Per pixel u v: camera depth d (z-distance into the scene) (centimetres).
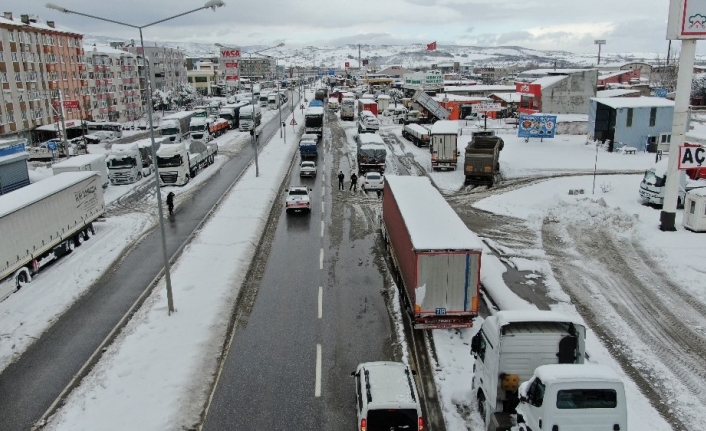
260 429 1327
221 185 4416
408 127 6525
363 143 4662
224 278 2283
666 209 2791
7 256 2181
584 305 2034
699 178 3644
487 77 17900
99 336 1841
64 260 2645
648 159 4847
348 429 1327
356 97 12594
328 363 1634
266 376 1562
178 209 3650
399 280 2145
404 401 1202
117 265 2559
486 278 2295
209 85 16938
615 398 1027
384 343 1759
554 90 7100
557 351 1252
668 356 1662
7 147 4091
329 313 1991
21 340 1823
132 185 4519
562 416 1015
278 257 2636
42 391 1512
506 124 7719
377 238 2925
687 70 2586
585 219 3122
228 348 1734
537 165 4694
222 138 7506
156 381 1514
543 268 2419
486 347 1317
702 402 1424
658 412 1378
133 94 10862
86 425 1327
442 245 1712
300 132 8000
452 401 1430
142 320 1908
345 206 3650
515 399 1256
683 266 2375
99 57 9356
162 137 6091
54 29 7725
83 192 2934
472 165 4066
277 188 4241
